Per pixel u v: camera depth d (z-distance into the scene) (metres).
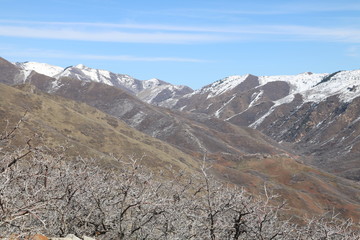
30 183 7.04
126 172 8.08
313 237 8.21
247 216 8.09
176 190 8.87
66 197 7.21
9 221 5.09
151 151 81.94
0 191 5.29
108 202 8.05
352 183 115.81
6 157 6.05
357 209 90.56
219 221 8.05
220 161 132.88
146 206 7.93
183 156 105.12
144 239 7.86
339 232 8.15
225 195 8.00
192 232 7.86
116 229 7.73
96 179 8.14
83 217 7.81
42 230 6.20
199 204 8.33
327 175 118.81
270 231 8.04
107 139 83.75
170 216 7.95
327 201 96.56
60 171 7.37
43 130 56.78
